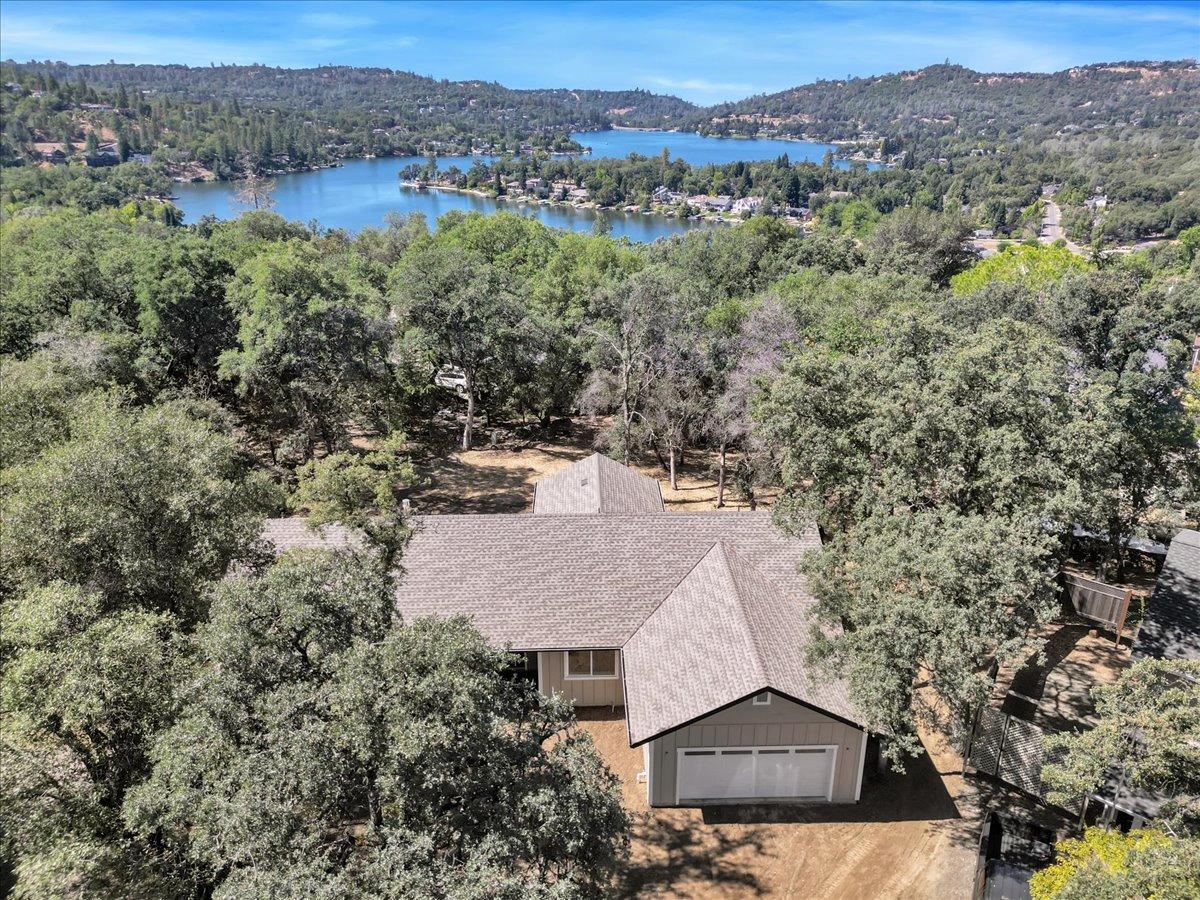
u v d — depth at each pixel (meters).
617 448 36.38
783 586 20.33
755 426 26.47
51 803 12.12
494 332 38.19
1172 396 27.28
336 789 10.42
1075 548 28.45
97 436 17.91
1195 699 12.41
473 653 11.30
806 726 16.98
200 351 38.16
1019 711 20.52
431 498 34.97
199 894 12.64
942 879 15.44
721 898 15.02
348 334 34.06
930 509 18.02
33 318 38.81
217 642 11.52
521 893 9.27
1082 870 11.19
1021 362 18.30
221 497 17.80
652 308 36.19
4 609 15.05
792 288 47.84
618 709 20.77
